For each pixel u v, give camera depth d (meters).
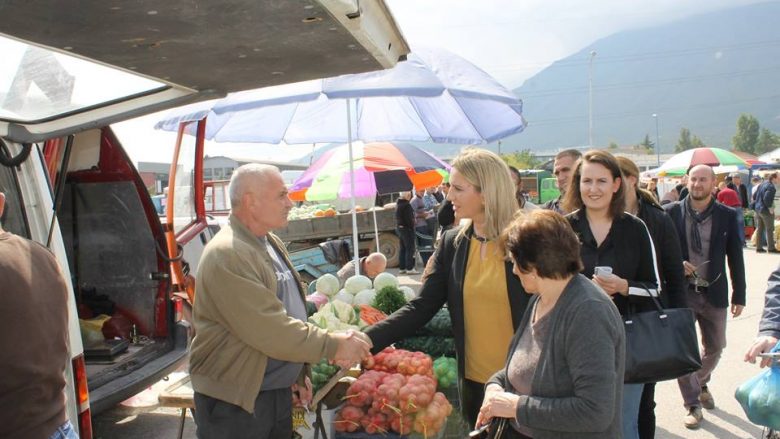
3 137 2.67
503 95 4.73
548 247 2.16
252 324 2.62
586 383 2.04
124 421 5.51
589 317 2.09
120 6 1.44
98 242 5.13
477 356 3.06
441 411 3.13
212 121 6.18
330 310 3.86
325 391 3.11
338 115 6.66
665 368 2.97
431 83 4.21
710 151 16.95
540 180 31.78
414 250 14.52
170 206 5.31
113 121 2.63
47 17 1.50
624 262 3.31
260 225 2.84
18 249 1.96
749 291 10.02
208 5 1.46
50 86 2.46
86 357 4.61
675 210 4.96
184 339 5.05
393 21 1.93
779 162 31.55
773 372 2.68
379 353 3.45
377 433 3.15
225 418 2.74
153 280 5.07
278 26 1.65
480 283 3.00
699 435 4.70
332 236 13.39
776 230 15.56
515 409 2.19
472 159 2.99
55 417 1.99
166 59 1.94
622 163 3.57
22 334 1.88
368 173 9.24
